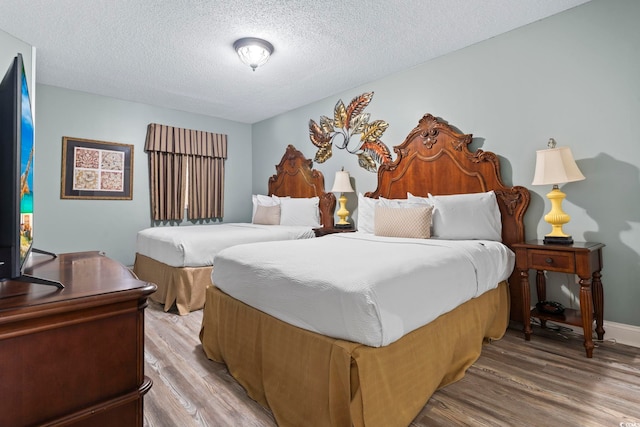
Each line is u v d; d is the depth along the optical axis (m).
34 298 0.83
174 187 4.78
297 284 1.47
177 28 2.67
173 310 3.05
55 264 1.34
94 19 2.53
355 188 4.02
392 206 3.11
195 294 3.00
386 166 3.55
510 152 2.74
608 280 2.28
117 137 4.34
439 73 3.20
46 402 0.79
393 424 1.27
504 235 2.72
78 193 4.04
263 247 2.10
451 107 3.11
